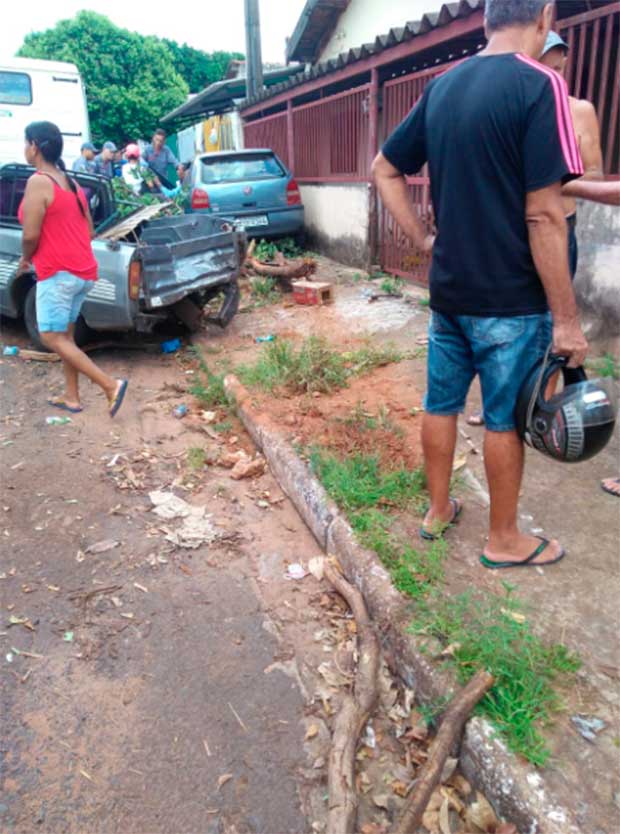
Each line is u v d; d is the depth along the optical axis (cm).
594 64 520
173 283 627
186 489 416
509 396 265
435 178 260
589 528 323
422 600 273
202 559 347
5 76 1379
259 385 535
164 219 768
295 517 384
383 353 586
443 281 266
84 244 492
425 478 360
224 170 1047
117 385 506
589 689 231
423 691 245
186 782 229
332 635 294
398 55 805
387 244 916
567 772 203
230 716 254
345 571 318
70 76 1435
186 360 655
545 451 261
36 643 289
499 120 232
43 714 254
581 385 251
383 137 888
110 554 350
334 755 228
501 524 291
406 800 208
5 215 661
